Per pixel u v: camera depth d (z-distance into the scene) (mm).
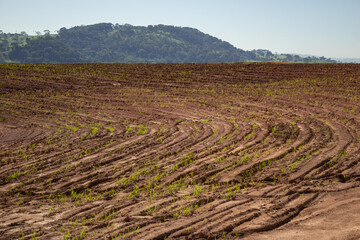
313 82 26656
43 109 22078
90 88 29453
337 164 8719
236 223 5453
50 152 12328
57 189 8727
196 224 5590
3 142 14438
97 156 11398
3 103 24391
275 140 11914
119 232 5551
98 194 8211
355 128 13156
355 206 5695
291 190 6895
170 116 18094
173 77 32844
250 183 7891
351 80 26328
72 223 6301
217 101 21719
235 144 11805
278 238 4887
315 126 13836
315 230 5020
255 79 29859
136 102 22891
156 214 6312
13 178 9758
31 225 6332
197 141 12594
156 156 10961
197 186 8047
